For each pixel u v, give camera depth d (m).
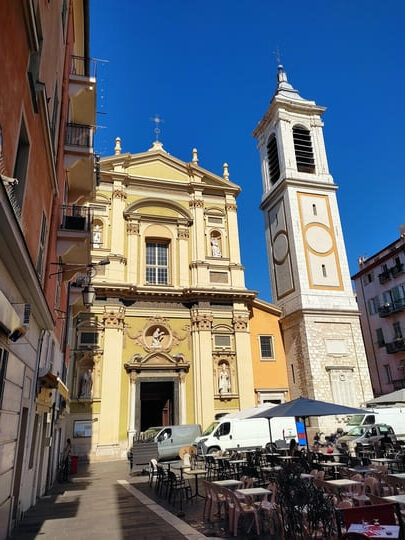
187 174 29.88
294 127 34.00
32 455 10.49
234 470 14.55
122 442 22.12
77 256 14.69
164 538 7.47
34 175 8.15
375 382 34.38
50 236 11.41
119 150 29.00
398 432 22.27
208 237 28.55
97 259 25.20
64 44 12.94
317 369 25.89
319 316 27.27
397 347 31.78
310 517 5.61
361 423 22.09
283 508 6.04
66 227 13.50
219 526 8.31
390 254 33.53
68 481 15.32
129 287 24.61
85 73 19.44
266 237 33.59
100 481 15.27
